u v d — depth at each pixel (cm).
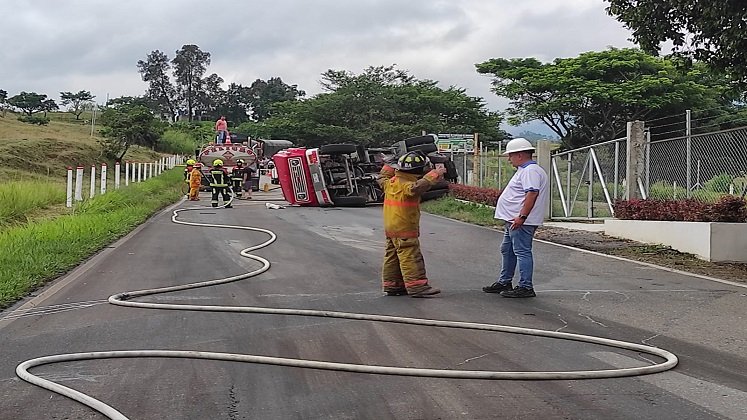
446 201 2630
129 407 517
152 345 688
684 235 1366
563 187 2202
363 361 632
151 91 10994
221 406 517
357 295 948
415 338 714
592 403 524
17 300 917
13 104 7812
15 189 2022
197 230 1822
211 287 1008
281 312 827
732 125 3281
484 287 998
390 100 5709
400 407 513
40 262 1124
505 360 637
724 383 576
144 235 1694
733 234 1278
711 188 1434
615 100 4041
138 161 4728
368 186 2823
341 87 5866
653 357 654
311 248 1453
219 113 11175
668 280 1077
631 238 1565
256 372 600
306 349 671
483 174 2925
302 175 2722
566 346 689
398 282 945
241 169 3341
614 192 1811
